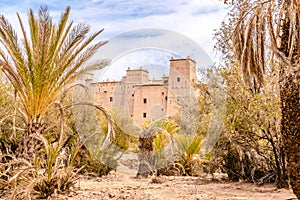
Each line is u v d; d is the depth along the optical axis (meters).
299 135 6.07
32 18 8.95
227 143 11.48
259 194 8.60
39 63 8.77
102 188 9.48
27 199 6.91
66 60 9.27
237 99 9.85
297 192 6.15
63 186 8.49
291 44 5.84
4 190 7.94
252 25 6.29
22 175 7.86
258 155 11.10
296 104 6.09
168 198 7.91
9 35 8.68
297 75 5.92
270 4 6.16
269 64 7.64
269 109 8.98
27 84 8.81
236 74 9.53
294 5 5.77
